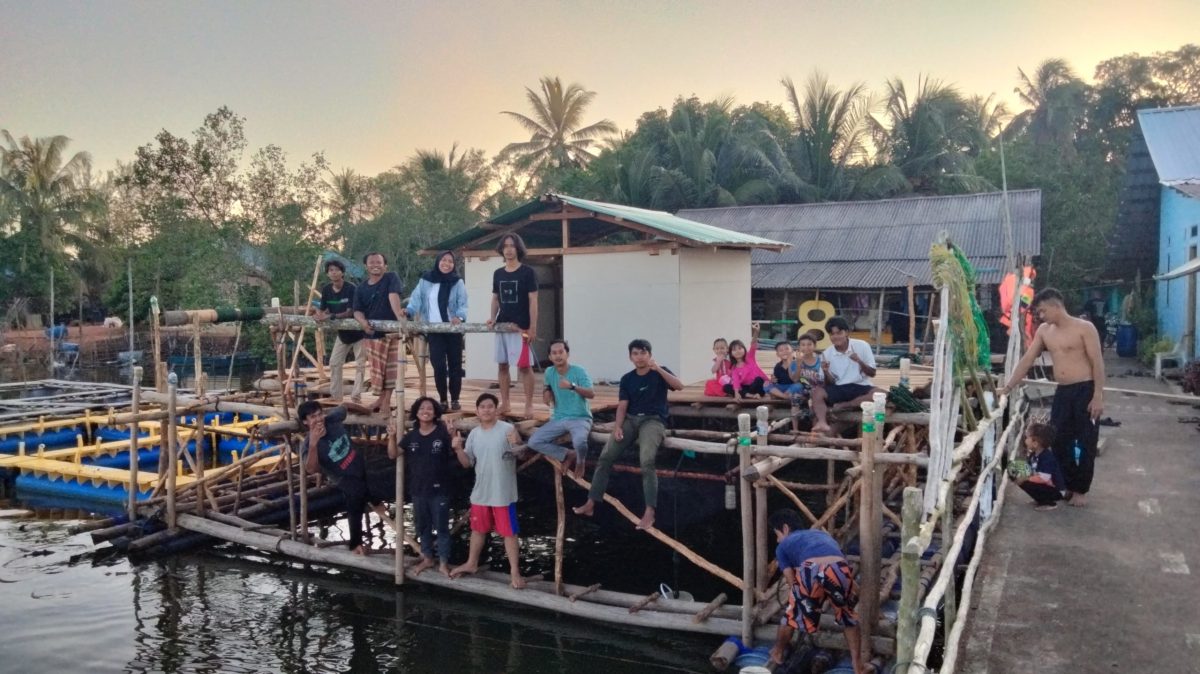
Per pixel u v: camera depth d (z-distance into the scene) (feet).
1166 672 14.70
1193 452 31.78
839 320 28.17
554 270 46.21
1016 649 15.72
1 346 122.42
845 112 110.73
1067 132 113.29
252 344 95.25
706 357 39.17
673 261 36.88
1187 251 62.90
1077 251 88.58
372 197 113.50
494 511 28.22
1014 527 22.67
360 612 28.86
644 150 109.70
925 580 24.73
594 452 35.73
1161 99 107.65
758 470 23.00
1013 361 34.32
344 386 40.27
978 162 107.55
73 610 29.81
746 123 112.78
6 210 126.41
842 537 29.76
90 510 44.52
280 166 96.17
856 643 20.86
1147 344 69.31
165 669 25.26
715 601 26.04
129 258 101.81
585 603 27.07
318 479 44.01
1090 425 24.29
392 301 30.42
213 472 41.65
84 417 59.00
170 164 91.61
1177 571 19.08
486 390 38.34
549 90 129.08
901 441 31.71
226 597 30.73
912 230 78.69
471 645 26.22
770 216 88.22
